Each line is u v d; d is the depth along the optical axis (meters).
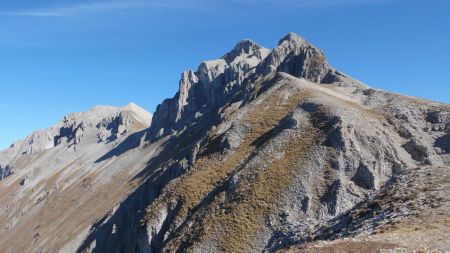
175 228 86.00
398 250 28.95
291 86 116.69
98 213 190.38
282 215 74.19
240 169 89.31
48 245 189.88
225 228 75.31
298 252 33.47
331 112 92.19
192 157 109.38
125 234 130.25
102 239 143.88
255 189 80.81
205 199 88.25
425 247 28.75
